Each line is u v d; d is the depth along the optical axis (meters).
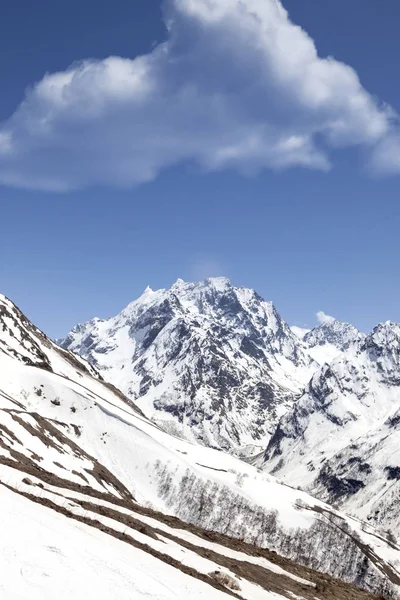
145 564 23.23
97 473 151.62
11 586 14.77
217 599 22.34
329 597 38.06
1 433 107.06
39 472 48.59
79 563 18.77
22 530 19.94
